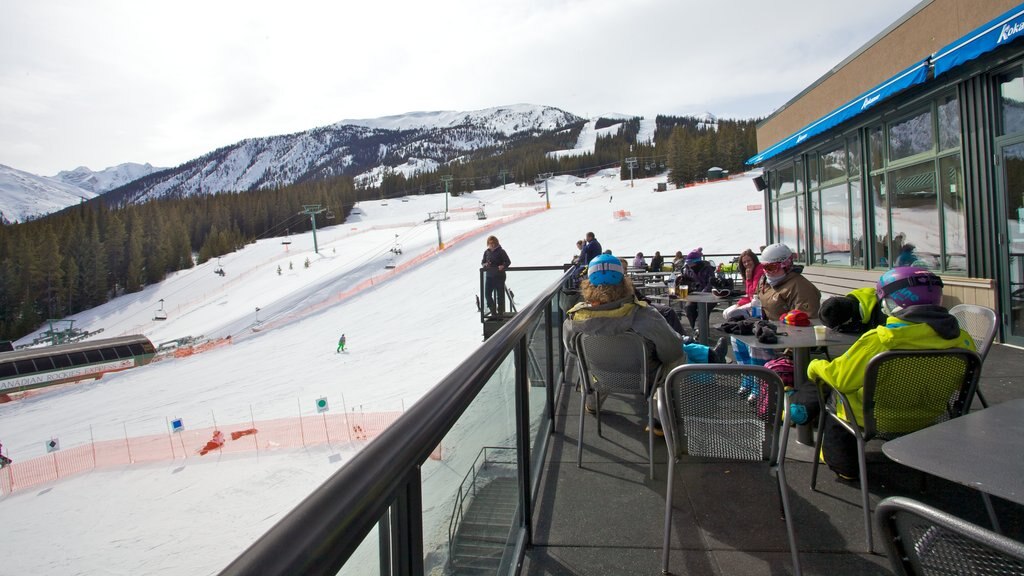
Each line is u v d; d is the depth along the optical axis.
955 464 1.05
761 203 44.09
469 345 24.22
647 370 2.56
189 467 16.66
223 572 0.42
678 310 6.92
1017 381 3.67
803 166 9.12
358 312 34.47
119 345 36.28
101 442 20.38
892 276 1.96
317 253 71.44
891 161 6.43
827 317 2.86
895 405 1.85
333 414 19.08
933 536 0.78
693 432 1.88
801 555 1.88
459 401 1.12
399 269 44.44
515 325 1.93
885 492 2.26
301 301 43.84
